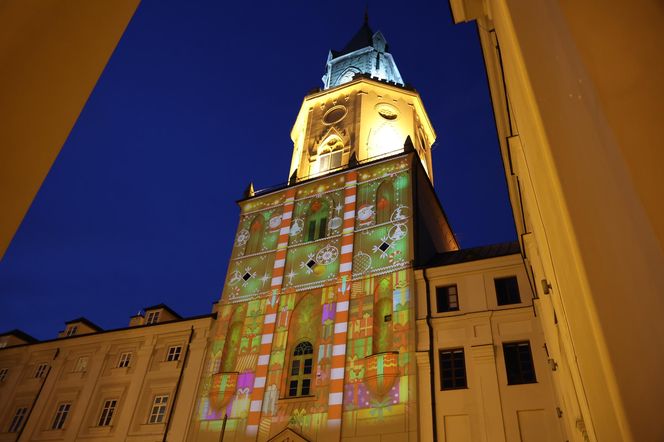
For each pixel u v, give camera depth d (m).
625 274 2.29
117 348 34.38
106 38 3.95
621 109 2.43
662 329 2.03
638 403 2.12
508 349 23.38
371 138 36.44
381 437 22.45
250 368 27.91
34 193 3.34
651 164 2.25
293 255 31.44
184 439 27.08
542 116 3.14
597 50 2.64
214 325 31.66
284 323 28.67
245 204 36.38
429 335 24.75
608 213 2.42
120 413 30.62
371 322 26.16
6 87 3.11
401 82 46.28
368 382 24.27
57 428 31.94
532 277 20.12
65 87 3.55
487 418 21.56
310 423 24.27
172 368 30.98
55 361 35.88
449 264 26.61
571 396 12.63
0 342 41.06
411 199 30.00
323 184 34.00
